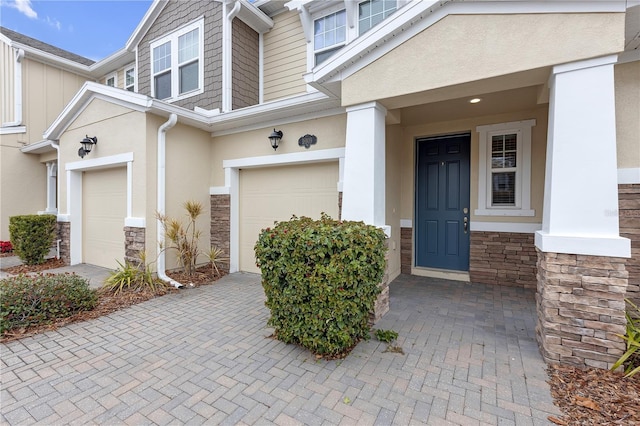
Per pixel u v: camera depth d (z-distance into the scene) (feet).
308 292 9.55
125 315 13.24
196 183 20.83
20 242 22.71
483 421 6.88
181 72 24.45
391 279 18.17
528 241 16.56
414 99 12.21
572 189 8.88
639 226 10.64
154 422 6.90
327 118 17.29
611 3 8.41
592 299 8.53
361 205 12.62
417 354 9.80
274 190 20.11
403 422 6.88
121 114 18.90
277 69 23.63
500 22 9.84
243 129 20.34
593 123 8.68
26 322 11.64
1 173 28.76
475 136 17.71
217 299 15.42
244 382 8.38
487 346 10.27
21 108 29.86
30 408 7.32
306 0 20.68
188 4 23.76
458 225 18.97
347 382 8.36
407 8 10.98
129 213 18.51
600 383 7.98
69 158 22.85
